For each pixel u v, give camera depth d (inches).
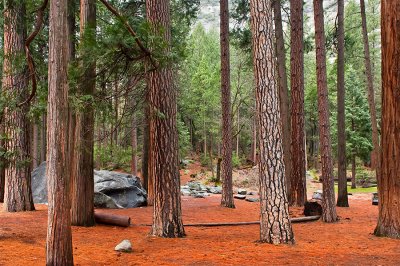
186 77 1249.4
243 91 1307.8
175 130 310.8
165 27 305.6
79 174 362.3
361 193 917.2
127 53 242.4
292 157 576.1
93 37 227.9
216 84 1362.0
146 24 236.8
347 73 1127.6
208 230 362.9
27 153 424.8
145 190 658.2
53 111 189.0
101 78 257.3
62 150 190.1
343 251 254.1
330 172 432.5
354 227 383.9
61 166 189.2
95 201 538.6
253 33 287.6
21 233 304.2
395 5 314.3
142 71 264.5
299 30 574.6
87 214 363.3
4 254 224.1
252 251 248.7
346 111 1054.4
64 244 188.2
